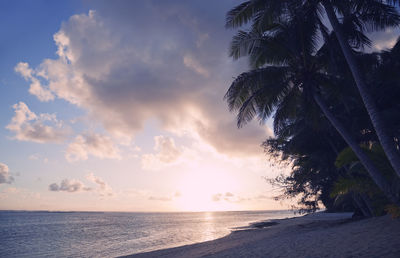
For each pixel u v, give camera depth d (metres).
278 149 20.81
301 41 10.59
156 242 27.97
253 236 19.72
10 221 108.06
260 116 11.60
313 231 13.98
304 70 10.49
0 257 23.78
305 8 9.91
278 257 7.77
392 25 9.75
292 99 11.24
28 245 31.84
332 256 6.64
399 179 8.11
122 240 32.38
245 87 10.84
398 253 5.76
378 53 11.90
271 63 11.41
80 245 29.30
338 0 9.55
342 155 10.46
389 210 9.79
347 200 21.19
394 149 7.33
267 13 9.68
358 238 8.24
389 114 13.14
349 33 10.73
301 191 20.09
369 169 8.43
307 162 18.41
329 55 11.53
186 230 45.25
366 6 9.48
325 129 15.08
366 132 15.59
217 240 21.02
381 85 13.84
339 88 11.58
